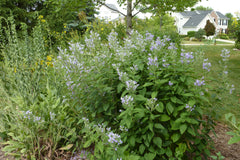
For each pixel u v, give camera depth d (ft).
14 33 13.19
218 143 10.06
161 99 7.62
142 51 9.87
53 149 8.87
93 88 8.34
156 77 7.81
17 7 40.16
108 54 9.47
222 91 9.44
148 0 23.12
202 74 9.39
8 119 10.75
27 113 8.24
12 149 8.92
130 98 6.86
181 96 7.90
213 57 33.17
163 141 7.86
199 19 136.05
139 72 9.15
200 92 7.85
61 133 9.73
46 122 8.82
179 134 7.46
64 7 21.45
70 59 8.88
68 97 9.53
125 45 9.91
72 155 8.96
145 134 7.34
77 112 9.70
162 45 9.73
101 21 29.25
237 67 25.46
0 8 37.63
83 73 8.70
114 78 8.85
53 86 12.28
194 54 10.12
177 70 7.64
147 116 7.22
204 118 11.23
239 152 9.20
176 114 7.41
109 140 6.13
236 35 30.50
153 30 25.48
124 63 9.04
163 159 7.86
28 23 41.86
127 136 7.54
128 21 24.62
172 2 22.65
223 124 11.83
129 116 7.01
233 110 12.75
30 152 8.78
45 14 41.22
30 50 14.49
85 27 36.91
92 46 10.82
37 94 11.93
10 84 12.08
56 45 26.45
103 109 8.44
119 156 6.32
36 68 13.37
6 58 13.08
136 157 6.41
